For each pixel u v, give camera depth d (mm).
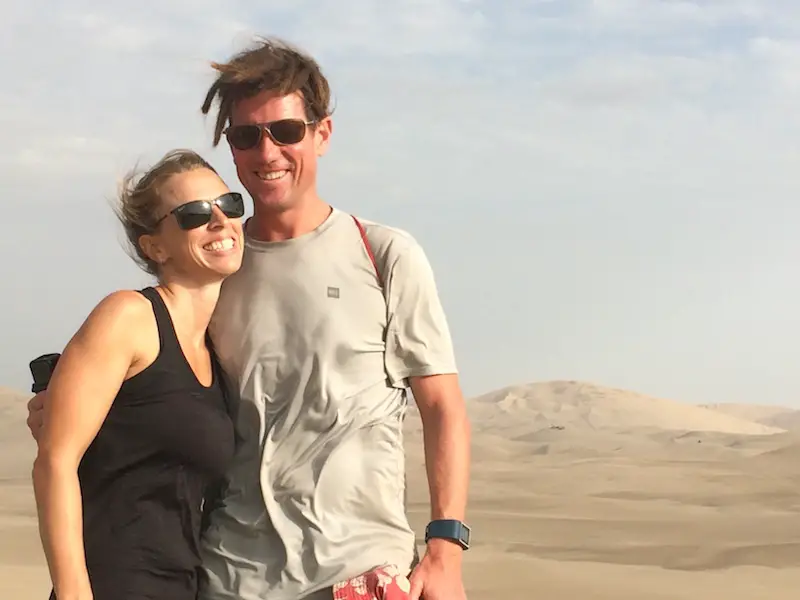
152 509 1821
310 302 1948
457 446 2012
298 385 1929
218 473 1894
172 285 1904
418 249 2037
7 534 6965
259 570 1885
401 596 1866
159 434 1810
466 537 1985
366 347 1970
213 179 1914
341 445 1925
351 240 2000
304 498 1904
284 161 1967
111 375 1760
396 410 2012
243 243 1982
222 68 1962
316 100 2006
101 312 1780
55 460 1725
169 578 1831
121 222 1923
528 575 5734
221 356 1974
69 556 1708
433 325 2027
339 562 1872
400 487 1998
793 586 5492
